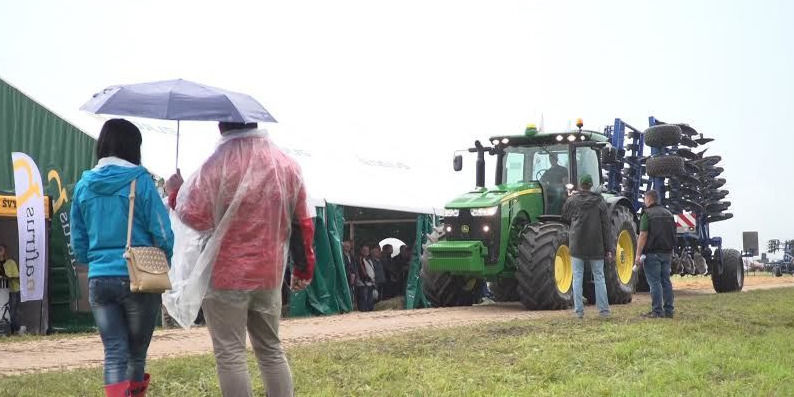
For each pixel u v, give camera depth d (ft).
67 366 23.80
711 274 60.64
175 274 13.94
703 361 20.86
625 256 45.75
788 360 21.42
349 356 23.13
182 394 18.22
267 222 13.79
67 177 41.29
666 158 51.55
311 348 24.75
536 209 44.83
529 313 39.83
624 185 53.42
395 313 42.83
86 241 14.85
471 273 42.29
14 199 37.93
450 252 42.01
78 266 40.83
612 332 27.55
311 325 36.60
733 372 19.81
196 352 26.94
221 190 13.67
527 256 41.09
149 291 13.92
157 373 20.26
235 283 13.47
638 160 53.78
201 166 13.89
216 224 13.69
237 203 13.56
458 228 42.80
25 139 40.14
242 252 13.56
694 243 58.75
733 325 29.86
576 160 45.47
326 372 20.63
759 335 27.58
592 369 20.83
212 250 13.47
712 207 59.72
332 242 49.11
